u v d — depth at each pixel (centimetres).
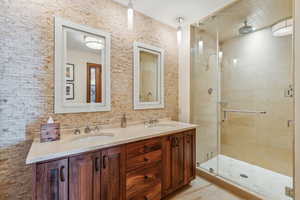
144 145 154
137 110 219
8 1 130
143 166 153
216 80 263
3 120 128
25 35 137
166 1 191
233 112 253
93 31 175
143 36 224
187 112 261
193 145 211
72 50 162
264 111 216
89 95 174
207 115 265
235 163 249
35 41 141
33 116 141
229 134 259
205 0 189
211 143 264
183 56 268
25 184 137
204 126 263
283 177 196
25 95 137
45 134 132
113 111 193
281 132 198
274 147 206
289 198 164
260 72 218
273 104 206
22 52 135
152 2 193
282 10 184
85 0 170
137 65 216
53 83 150
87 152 119
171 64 266
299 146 112
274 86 204
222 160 263
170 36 262
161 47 248
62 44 155
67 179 110
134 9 209
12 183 132
